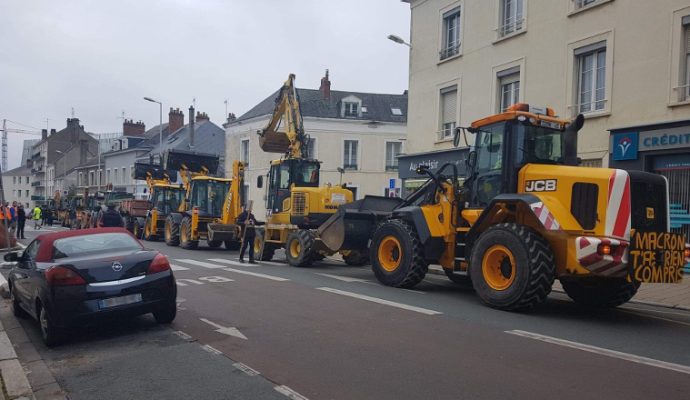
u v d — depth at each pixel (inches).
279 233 644.1
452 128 792.9
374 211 548.7
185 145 1888.5
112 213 625.0
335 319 308.8
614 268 298.2
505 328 286.8
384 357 234.4
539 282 317.7
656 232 309.9
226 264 605.6
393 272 427.5
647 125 516.1
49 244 301.1
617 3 555.2
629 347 251.6
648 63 526.3
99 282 267.7
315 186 669.3
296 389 198.4
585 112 593.6
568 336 271.1
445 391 192.9
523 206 337.7
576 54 600.4
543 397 186.4
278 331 282.4
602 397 186.4
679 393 190.4
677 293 416.5
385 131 1441.9
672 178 508.4
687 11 495.2
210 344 261.3
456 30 788.0
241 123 1509.6
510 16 695.1
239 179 793.6
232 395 194.7
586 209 312.5
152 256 292.4
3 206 530.0
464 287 449.4
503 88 705.6
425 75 834.2
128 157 2158.0
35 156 3698.3
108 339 275.3
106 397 197.5
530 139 365.4
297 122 678.5
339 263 647.8
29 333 295.4
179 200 1043.3
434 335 271.0
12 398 197.8
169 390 201.6
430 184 428.8
